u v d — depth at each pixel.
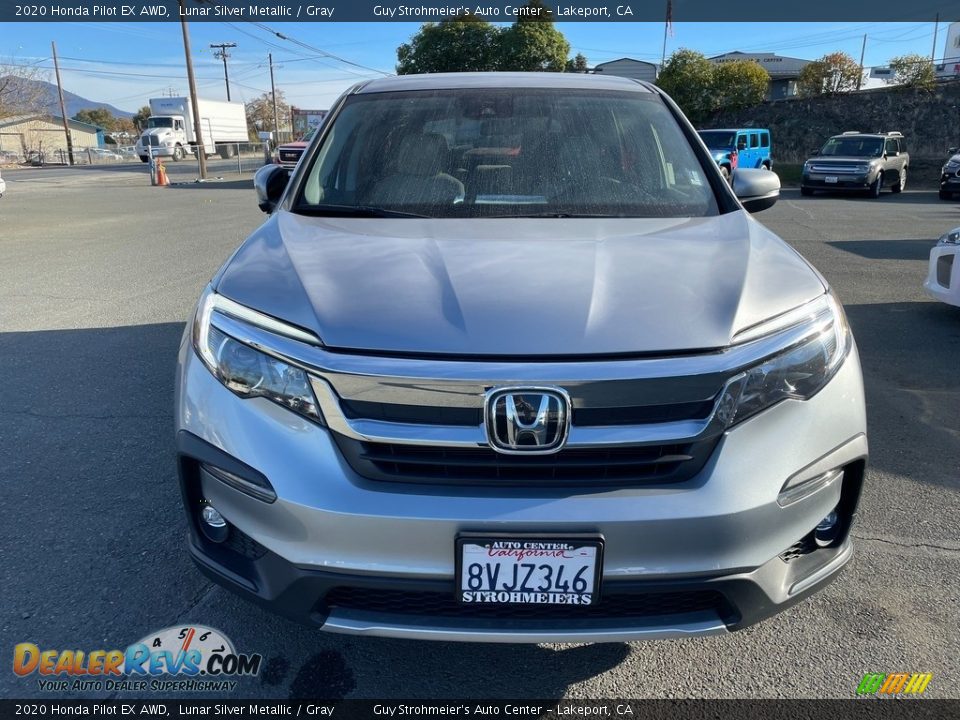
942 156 29.31
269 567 1.85
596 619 1.79
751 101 33.34
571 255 2.17
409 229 2.46
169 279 7.58
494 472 1.74
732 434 1.79
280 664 2.25
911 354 5.17
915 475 3.39
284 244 2.34
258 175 3.35
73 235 10.93
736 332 1.84
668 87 34.53
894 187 21.17
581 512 1.70
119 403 4.20
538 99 3.17
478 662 2.26
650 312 1.86
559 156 2.91
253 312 1.95
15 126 59.53
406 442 1.73
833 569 2.01
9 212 14.48
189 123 46.09
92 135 70.25
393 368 1.74
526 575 1.73
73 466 3.44
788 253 2.33
